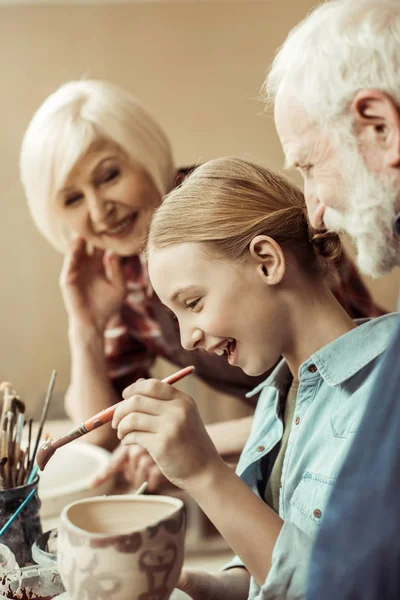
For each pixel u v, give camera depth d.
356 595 0.50
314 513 0.76
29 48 2.06
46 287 2.10
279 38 2.03
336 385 0.79
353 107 0.65
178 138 2.05
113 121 1.87
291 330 0.82
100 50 2.05
